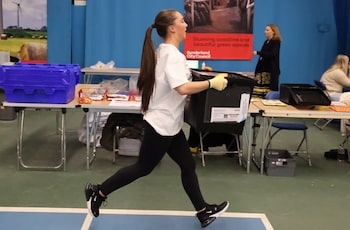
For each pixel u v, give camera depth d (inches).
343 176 167.5
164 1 295.1
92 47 297.3
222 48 300.2
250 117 164.7
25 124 239.6
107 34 296.5
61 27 294.7
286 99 171.9
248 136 175.3
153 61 104.3
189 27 297.0
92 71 271.4
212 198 140.6
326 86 241.0
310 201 140.5
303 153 192.9
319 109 163.5
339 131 241.9
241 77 121.3
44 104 155.5
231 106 121.3
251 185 154.2
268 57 260.2
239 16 297.9
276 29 260.7
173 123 104.8
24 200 134.6
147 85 104.6
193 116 129.5
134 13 295.6
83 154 185.8
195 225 118.4
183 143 110.0
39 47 298.0
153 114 105.1
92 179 155.6
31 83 153.0
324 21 301.3
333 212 132.0
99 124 196.5
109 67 291.0
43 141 206.1
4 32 295.4
